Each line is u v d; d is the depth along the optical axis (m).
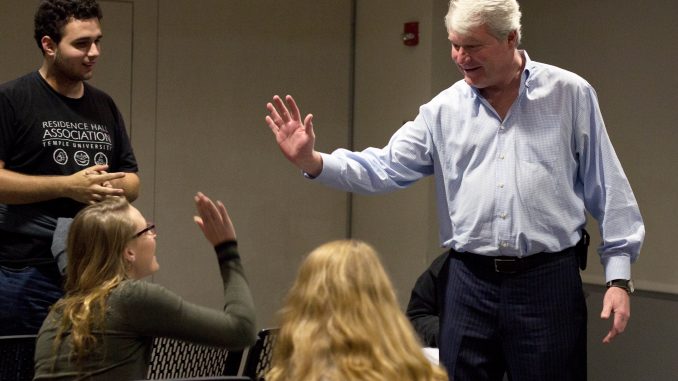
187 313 2.55
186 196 5.96
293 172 6.21
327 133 6.24
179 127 5.93
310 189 6.26
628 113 5.38
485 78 2.71
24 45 5.51
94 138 3.54
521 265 2.73
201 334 2.56
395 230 5.91
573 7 5.65
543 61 5.83
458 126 2.82
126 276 2.61
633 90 5.35
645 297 5.24
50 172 3.42
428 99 5.55
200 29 5.95
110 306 2.51
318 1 6.18
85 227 2.58
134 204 5.85
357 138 6.24
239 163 6.09
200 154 5.99
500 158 2.75
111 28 5.75
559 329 2.73
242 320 2.60
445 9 5.55
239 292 2.66
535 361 2.73
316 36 6.20
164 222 5.92
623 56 5.39
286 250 6.23
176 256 5.95
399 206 5.88
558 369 2.74
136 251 2.64
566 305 2.73
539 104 2.74
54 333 2.53
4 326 3.40
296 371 1.70
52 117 3.45
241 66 6.05
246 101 6.08
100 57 5.73
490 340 2.79
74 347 2.46
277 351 1.78
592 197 2.83
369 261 1.78
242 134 6.08
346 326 1.70
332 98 6.24
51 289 3.44
